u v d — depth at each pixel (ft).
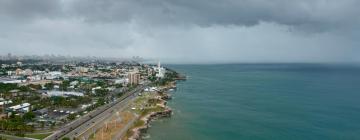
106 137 624.18
